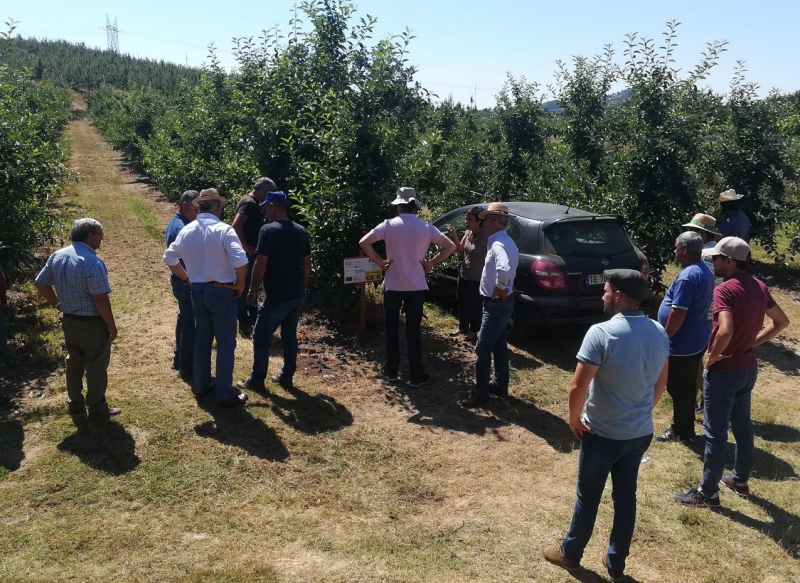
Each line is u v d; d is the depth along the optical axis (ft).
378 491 12.58
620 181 27.86
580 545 10.10
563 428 16.16
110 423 14.35
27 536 10.28
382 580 9.75
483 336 16.83
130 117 85.92
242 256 14.80
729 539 11.41
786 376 20.95
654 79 27.55
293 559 10.16
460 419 16.33
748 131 34.60
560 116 39.58
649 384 9.39
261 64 31.45
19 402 15.29
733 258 12.09
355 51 26.71
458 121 57.11
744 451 12.86
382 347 21.44
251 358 19.52
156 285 27.50
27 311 22.44
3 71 29.01
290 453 13.75
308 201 23.11
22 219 24.53
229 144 38.86
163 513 11.21
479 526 11.54
